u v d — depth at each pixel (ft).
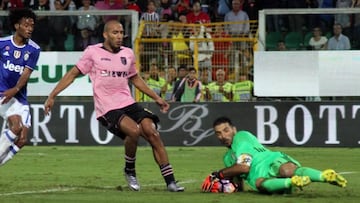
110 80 117.19
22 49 124.88
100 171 150.30
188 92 202.28
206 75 204.44
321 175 101.24
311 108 197.77
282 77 200.54
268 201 102.47
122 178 138.51
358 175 142.61
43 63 203.51
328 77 199.11
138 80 121.19
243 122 199.62
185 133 201.05
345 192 113.80
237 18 243.40
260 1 246.68
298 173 103.96
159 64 204.64
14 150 124.06
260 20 201.26
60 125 203.21
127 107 117.60
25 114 125.90
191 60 204.64
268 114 198.90
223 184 111.45
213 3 251.39
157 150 115.44
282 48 200.54
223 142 111.65
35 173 146.10
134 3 251.39
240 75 203.51
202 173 148.05
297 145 198.18
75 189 120.06
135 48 203.00
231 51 203.72
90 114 202.08
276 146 198.90
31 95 203.72
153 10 239.30
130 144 116.16
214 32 211.00
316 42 199.11
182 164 163.94
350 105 196.75
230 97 203.72
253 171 108.58
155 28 207.31
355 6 245.24
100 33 202.69
